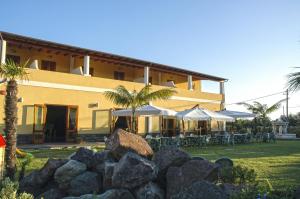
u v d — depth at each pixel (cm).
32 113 1973
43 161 1212
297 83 621
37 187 796
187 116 2020
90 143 2144
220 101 3309
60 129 2295
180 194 586
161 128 2753
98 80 2319
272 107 3459
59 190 769
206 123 3156
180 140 1983
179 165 734
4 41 1900
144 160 714
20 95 1927
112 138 822
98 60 2547
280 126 4378
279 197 500
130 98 1877
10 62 976
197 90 3272
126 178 686
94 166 814
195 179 672
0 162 757
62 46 2130
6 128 884
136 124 2455
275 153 1673
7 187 627
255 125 3472
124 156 721
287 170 1079
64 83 2138
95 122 2280
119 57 2417
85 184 759
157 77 3080
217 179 689
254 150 1845
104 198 658
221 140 2259
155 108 1936
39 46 2119
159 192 689
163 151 762
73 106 2172
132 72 2902
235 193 544
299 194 511
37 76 2008
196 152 1702
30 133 1961
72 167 774
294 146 2209
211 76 3167
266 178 936
